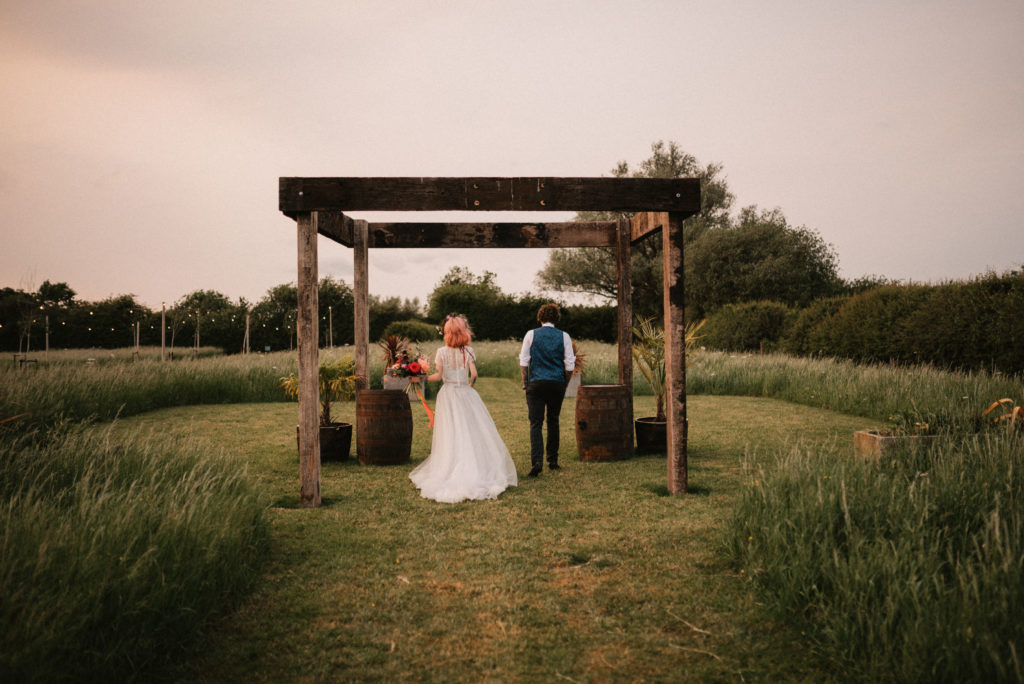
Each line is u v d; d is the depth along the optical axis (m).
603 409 6.34
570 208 4.79
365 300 6.89
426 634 2.70
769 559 3.04
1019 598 2.25
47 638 2.05
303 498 4.70
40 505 3.17
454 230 7.12
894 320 12.55
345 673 2.39
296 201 4.67
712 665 2.43
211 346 28.28
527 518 4.36
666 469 5.92
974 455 4.06
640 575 3.31
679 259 4.95
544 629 2.74
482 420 5.38
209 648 2.57
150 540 2.71
